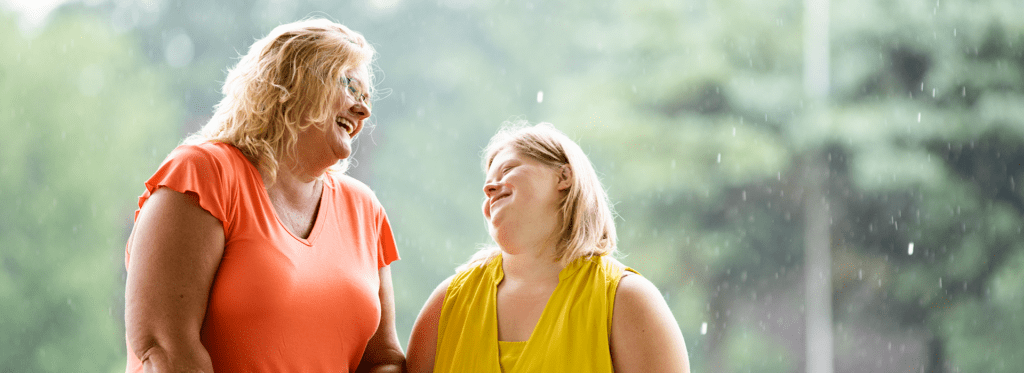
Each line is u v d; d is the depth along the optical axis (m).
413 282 22.19
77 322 17.80
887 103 15.98
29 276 17.91
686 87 18.12
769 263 17.59
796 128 16.88
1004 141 15.00
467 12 26.14
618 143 18.47
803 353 17.25
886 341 16.16
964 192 15.20
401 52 25.78
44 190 19.02
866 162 15.59
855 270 16.47
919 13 15.88
